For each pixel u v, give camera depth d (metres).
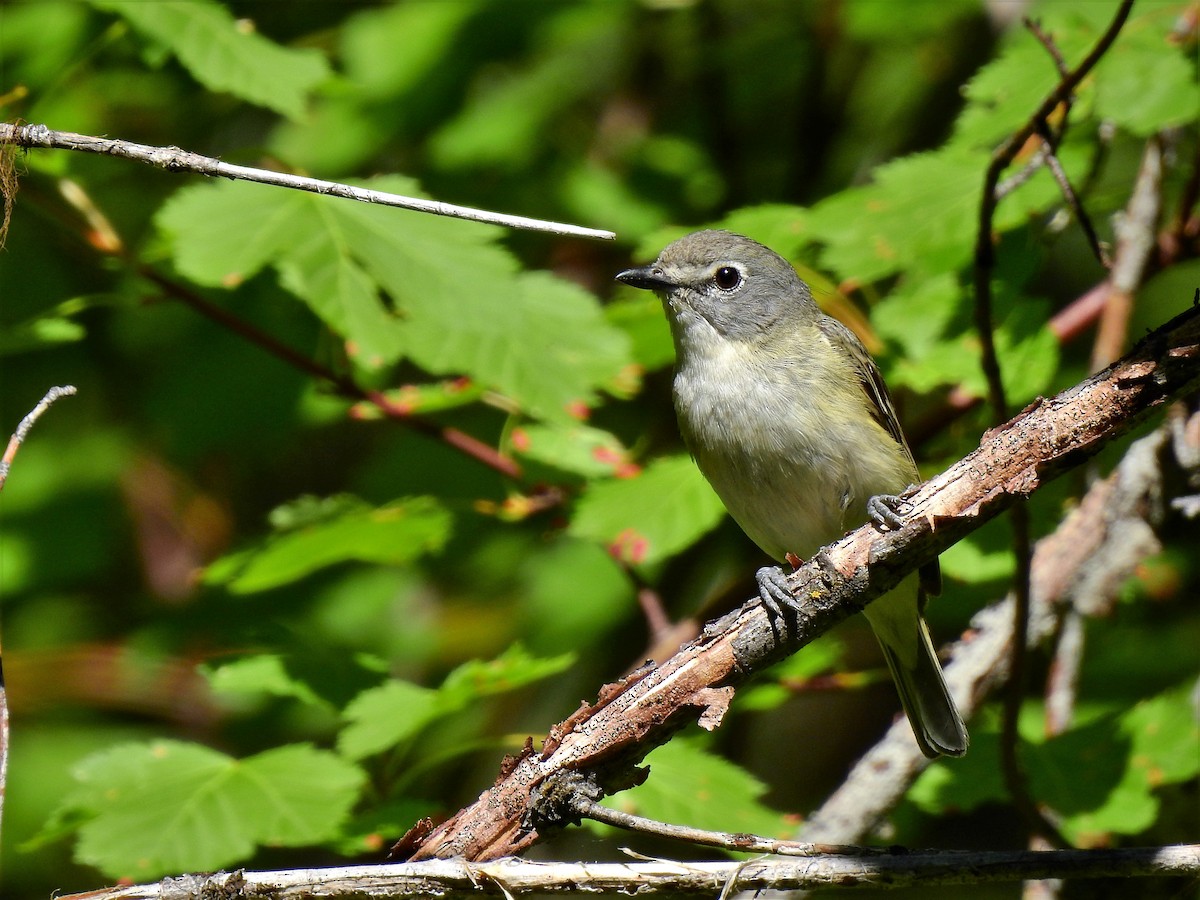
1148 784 9.12
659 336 11.16
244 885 5.96
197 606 13.33
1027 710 10.79
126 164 13.14
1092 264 15.85
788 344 9.51
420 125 14.17
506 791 6.29
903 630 9.34
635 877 5.77
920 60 15.62
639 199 14.48
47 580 13.22
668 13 15.85
